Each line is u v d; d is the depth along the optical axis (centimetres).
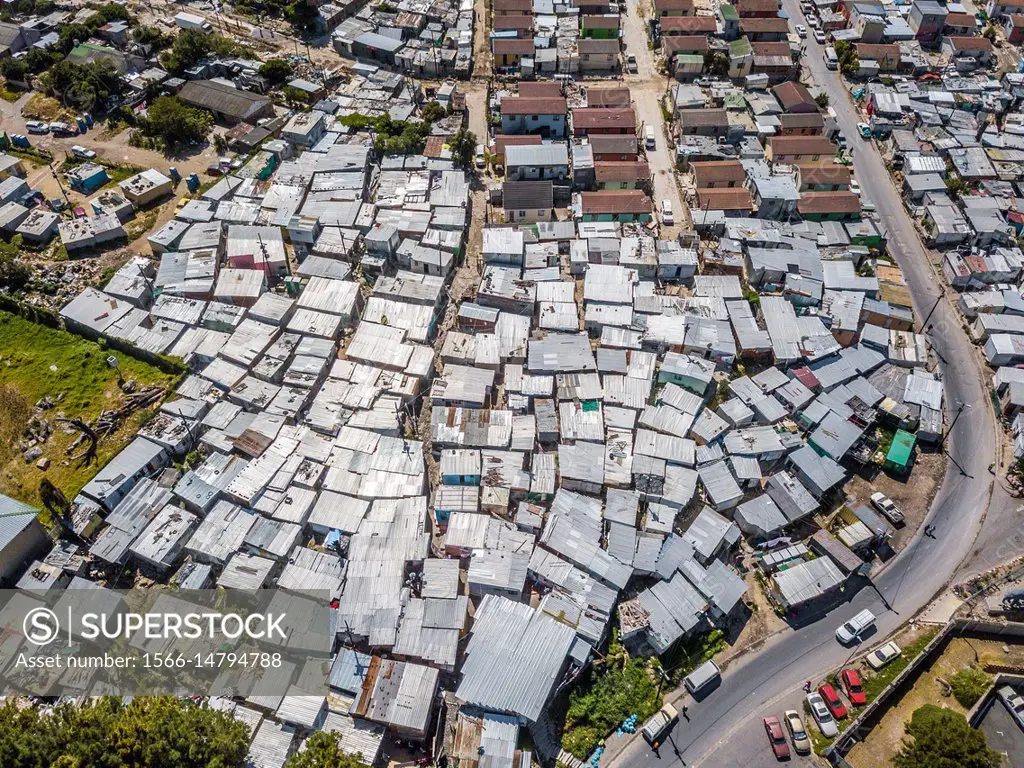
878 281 10606
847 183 11775
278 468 8225
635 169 11938
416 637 6912
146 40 14638
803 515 8100
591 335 9988
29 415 8875
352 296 10044
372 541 7581
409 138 12400
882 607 7625
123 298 10000
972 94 14200
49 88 13775
